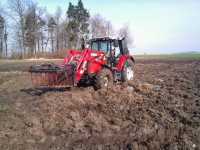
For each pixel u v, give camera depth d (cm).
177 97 1109
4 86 1466
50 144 675
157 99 1069
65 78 1116
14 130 761
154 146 648
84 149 644
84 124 809
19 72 2139
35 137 717
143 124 796
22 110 952
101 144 668
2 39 6309
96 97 1112
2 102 1080
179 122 809
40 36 6600
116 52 1360
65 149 647
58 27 7038
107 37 1321
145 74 1948
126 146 654
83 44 1348
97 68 1217
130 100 1055
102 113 911
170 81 1551
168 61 3672
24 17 6088
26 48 6197
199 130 740
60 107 968
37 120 837
